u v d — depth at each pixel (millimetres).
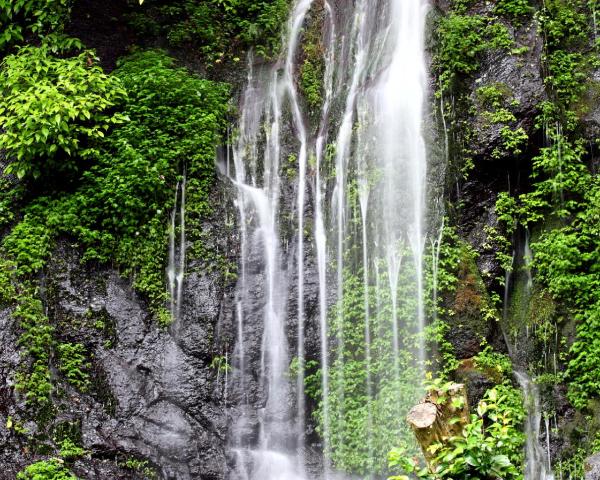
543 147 10984
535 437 9812
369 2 12359
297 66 12414
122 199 10609
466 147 10961
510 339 10539
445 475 5707
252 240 10875
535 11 11648
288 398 10180
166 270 10570
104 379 9875
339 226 10883
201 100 11617
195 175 11070
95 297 10289
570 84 11383
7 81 10773
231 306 10469
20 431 9258
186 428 9734
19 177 10586
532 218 10828
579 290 10344
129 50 12258
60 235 10516
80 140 10977
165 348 10148
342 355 10234
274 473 9859
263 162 11680
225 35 12680
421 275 10312
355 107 11562
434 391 6117
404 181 10789
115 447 9477
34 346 9703
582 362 10055
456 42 11312
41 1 11781
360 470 9727
